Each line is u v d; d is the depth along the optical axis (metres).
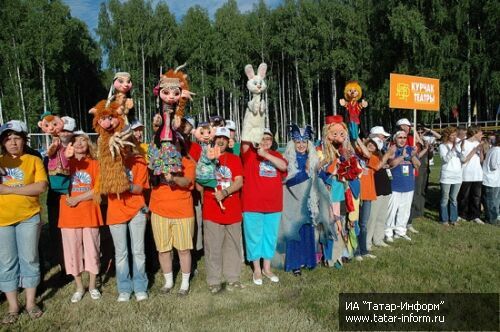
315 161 5.57
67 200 4.73
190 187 4.90
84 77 42.22
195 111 38.56
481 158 9.49
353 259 6.19
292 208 5.55
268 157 5.07
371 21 32.72
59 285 5.41
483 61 26.48
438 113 27.59
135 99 37.25
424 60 27.86
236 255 5.15
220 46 38.06
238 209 5.08
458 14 26.91
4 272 4.32
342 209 5.88
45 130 4.76
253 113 5.03
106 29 37.91
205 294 4.99
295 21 36.34
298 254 5.59
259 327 4.07
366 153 6.13
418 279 5.33
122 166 4.53
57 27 32.81
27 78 34.03
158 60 39.31
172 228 4.89
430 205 10.48
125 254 4.81
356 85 6.20
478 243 7.06
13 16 31.75
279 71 41.66
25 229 4.36
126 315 4.39
